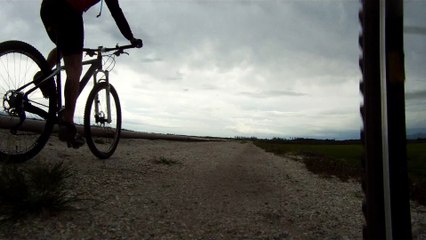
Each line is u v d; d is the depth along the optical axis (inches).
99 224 64.2
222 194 97.5
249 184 117.0
